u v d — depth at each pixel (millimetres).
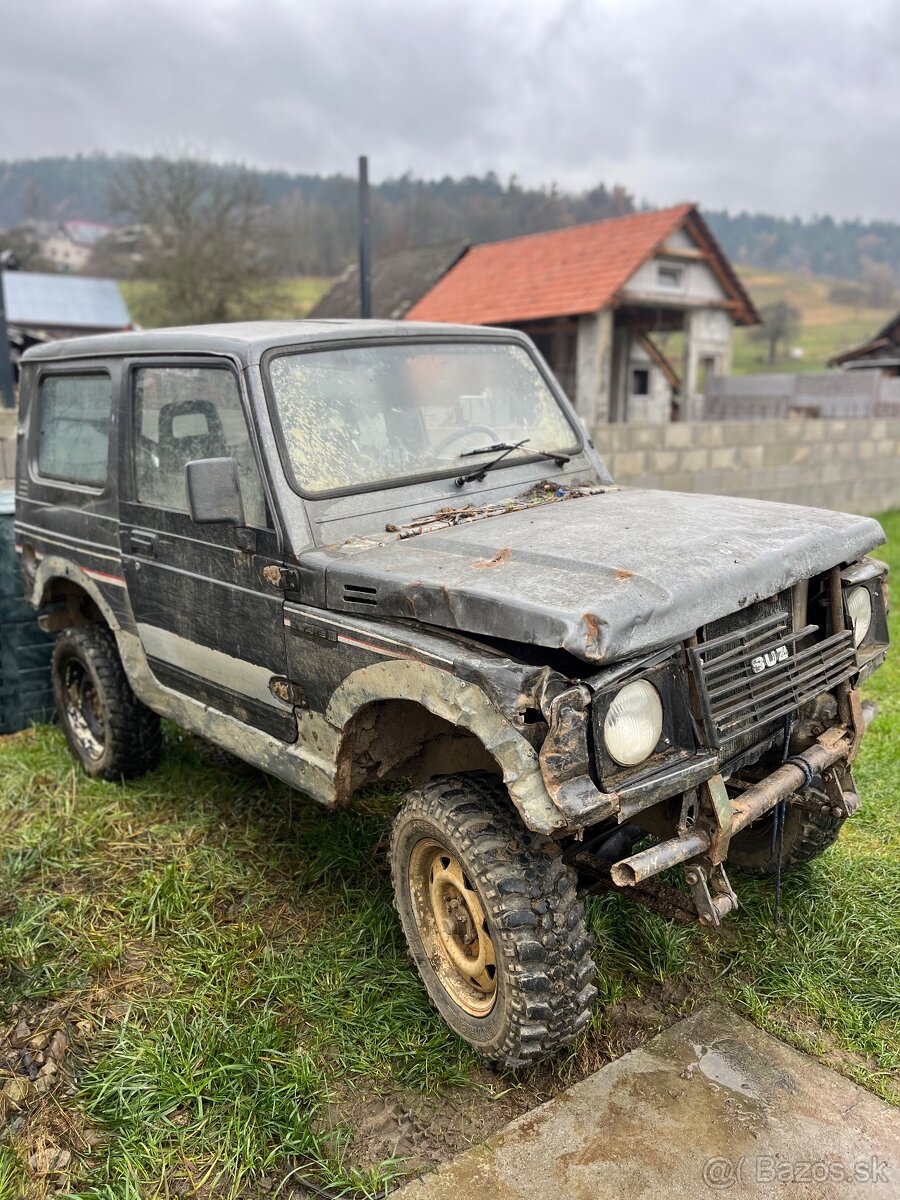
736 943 3420
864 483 12320
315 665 3109
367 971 3285
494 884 2609
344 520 3270
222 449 3477
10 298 31172
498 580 2605
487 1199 2441
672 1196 2438
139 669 4293
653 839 3910
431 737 3260
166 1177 2535
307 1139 2602
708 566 2631
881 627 3357
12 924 3590
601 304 18609
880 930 3453
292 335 3506
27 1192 2500
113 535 4215
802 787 3055
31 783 4789
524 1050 2641
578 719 2354
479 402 3898
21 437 5094
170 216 31000
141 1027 3061
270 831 4250
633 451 9547
